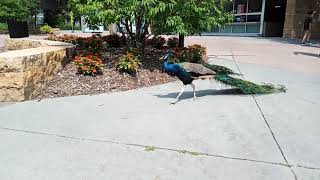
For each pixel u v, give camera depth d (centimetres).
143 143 477
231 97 709
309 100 689
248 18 2473
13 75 668
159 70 894
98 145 471
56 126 544
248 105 651
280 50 1512
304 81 869
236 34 2519
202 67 675
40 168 407
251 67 1068
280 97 710
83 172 397
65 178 384
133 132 517
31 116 593
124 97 710
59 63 819
